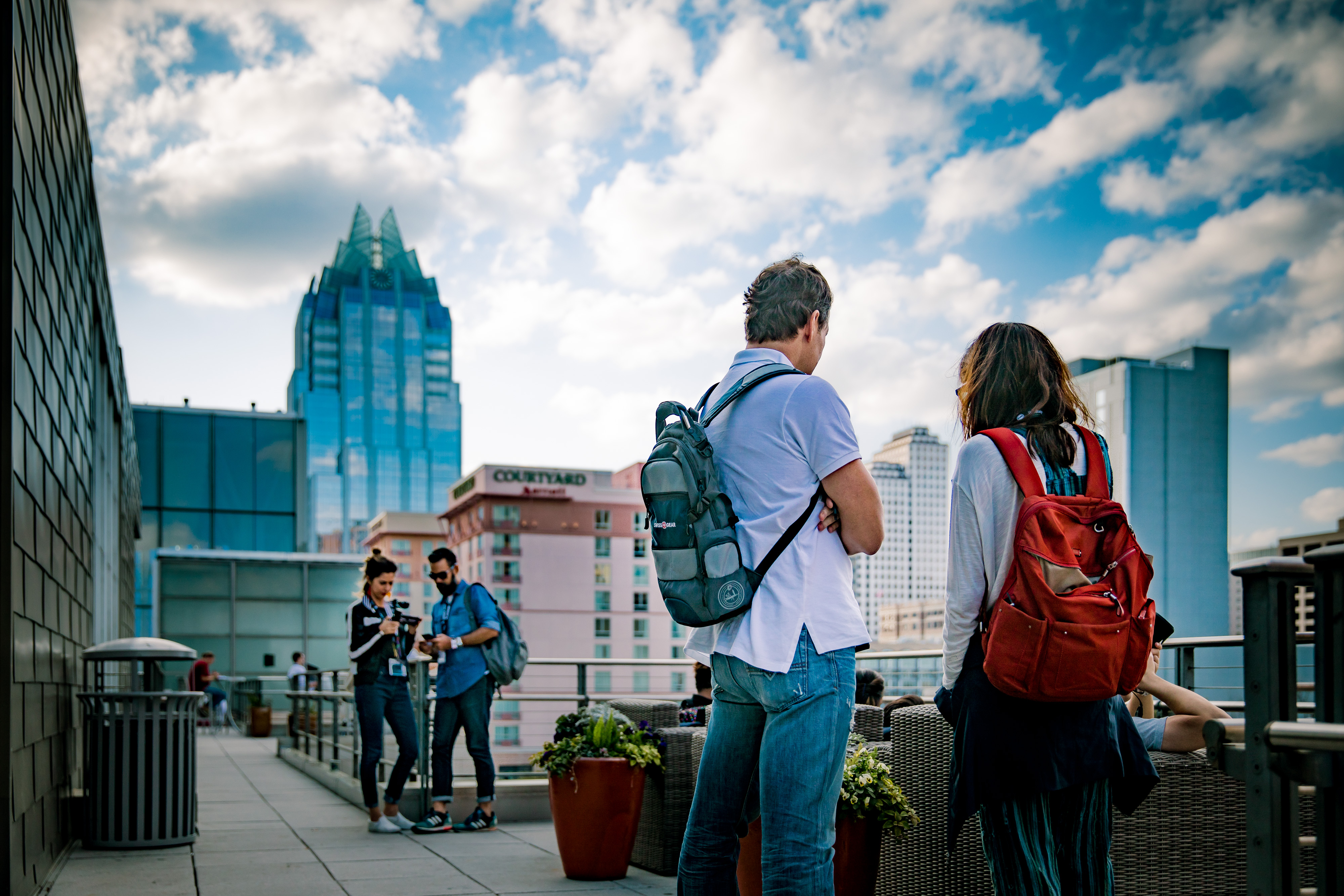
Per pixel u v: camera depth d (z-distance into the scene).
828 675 2.23
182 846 5.62
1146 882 2.81
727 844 2.39
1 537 3.71
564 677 89.44
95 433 9.20
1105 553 2.12
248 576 26.11
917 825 3.37
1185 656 4.40
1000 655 2.07
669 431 2.38
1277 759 1.62
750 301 2.59
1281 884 1.61
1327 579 1.55
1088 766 2.11
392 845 5.64
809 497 2.30
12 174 3.78
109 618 12.06
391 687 6.26
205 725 22.48
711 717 2.47
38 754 4.47
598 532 113.81
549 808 6.63
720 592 2.24
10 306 3.77
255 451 31.47
